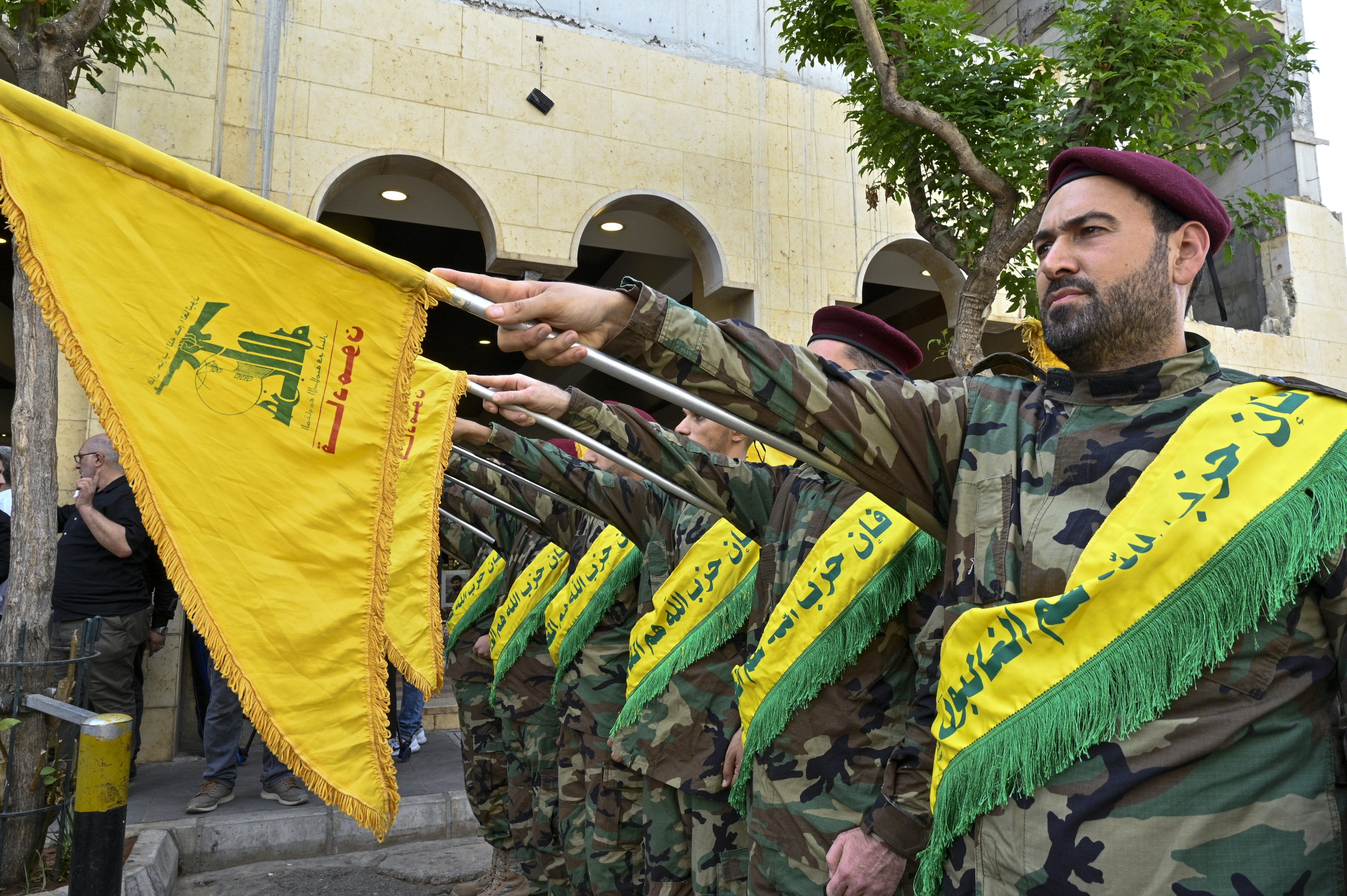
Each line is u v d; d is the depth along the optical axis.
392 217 7.07
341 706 1.45
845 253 7.28
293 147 5.85
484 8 6.43
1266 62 5.25
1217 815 1.06
